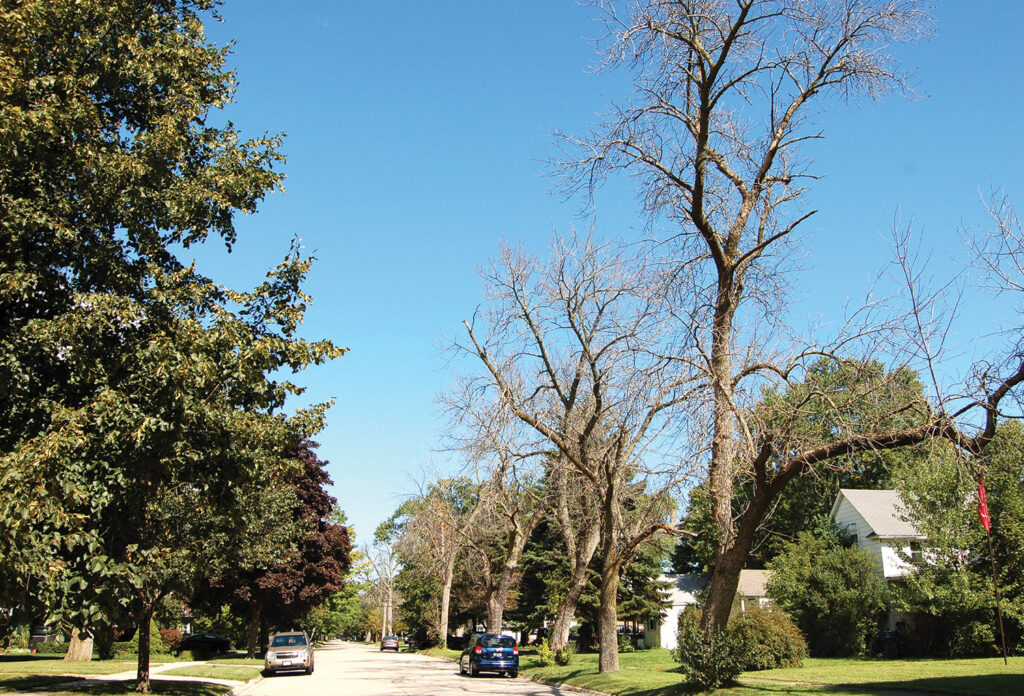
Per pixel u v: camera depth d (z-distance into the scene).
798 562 33.78
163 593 20.69
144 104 15.41
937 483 26.34
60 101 13.05
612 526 25.38
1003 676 18.78
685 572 62.19
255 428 14.59
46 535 11.77
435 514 49.59
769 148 18.80
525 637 60.47
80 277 14.05
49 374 13.67
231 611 47.16
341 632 161.62
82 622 12.98
